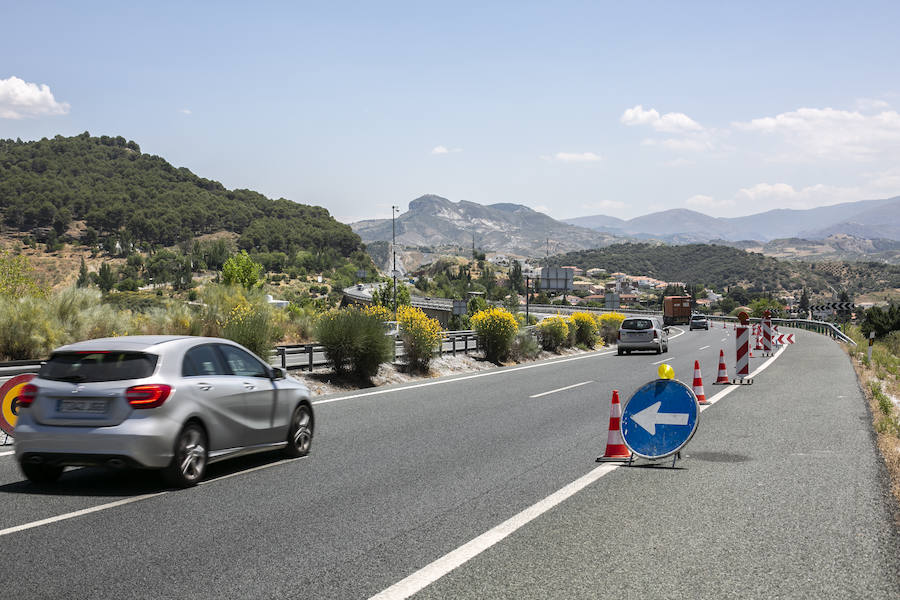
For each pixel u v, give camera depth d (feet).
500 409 44.01
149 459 23.00
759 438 33.76
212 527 19.66
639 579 15.72
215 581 15.56
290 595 14.78
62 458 23.03
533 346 89.10
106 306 62.75
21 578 15.66
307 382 54.39
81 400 23.30
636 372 69.82
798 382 59.41
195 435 24.66
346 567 16.49
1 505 21.90
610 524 20.04
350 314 59.36
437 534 19.10
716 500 22.66
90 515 20.80
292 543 18.26
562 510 21.57
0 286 70.33
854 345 106.52
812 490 23.86
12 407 32.17
